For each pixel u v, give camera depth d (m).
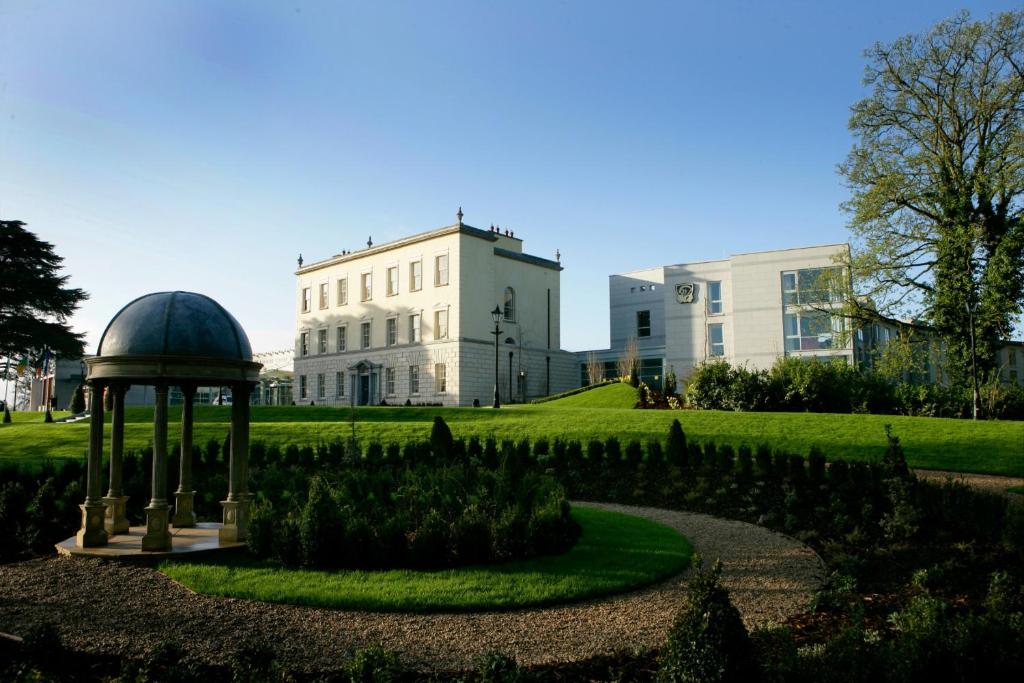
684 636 4.68
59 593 8.02
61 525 11.52
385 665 5.26
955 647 5.11
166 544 9.76
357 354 56.22
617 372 56.19
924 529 10.65
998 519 9.98
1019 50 30.83
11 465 14.45
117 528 11.09
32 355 55.88
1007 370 60.09
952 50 32.03
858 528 11.18
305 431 23.38
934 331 33.28
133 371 9.76
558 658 6.31
